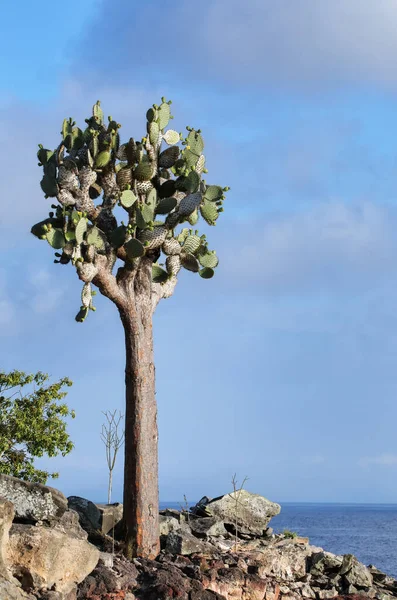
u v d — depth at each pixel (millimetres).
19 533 13578
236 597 16781
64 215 18094
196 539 18203
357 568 19531
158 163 19422
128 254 18125
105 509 18500
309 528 138000
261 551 18797
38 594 13312
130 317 18562
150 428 18312
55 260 18500
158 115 19062
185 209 18859
